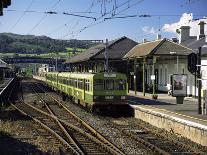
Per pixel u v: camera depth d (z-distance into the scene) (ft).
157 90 161.17
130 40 192.54
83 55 222.48
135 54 151.64
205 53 116.78
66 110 101.04
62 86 144.15
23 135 61.36
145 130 67.51
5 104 116.98
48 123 77.87
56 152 48.14
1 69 290.15
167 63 150.20
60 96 157.17
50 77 206.18
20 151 49.03
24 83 295.28
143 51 144.66
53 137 60.03
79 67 245.04
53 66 400.06
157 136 62.28
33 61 437.58
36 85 260.83
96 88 89.81
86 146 52.29
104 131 65.77
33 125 73.97
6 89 161.89
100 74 90.02
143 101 109.40
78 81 107.14
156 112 75.10
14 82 277.23
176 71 141.49
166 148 51.78
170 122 66.85
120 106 90.79
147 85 165.89
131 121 81.00
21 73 595.47
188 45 151.33
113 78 90.53
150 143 52.95
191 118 67.31
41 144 53.88
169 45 135.95
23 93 178.40
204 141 53.88
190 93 128.98
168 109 85.35
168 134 63.98
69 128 69.67
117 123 78.02
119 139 58.54
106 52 141.49
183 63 134.41
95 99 89.76
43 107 112.06
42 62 435.94
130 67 182.60
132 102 105.29
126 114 93.04
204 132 53.93
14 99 142.72
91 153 47.50
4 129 65.36
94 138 55.52
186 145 52.21
